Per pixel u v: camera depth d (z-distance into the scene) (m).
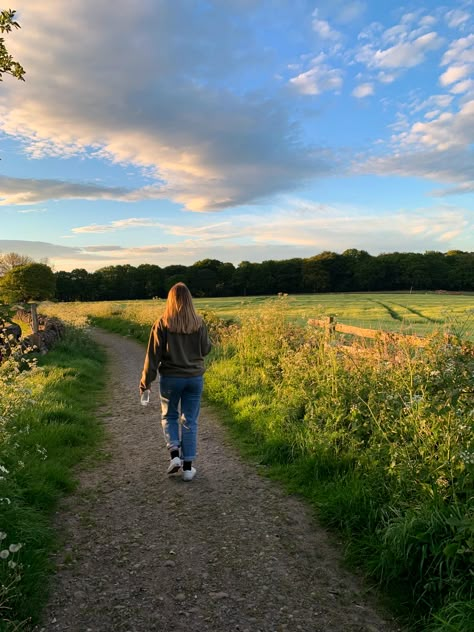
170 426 4.66
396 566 2.85
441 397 3.89
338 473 4.25
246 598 2.71
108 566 3.03
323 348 6.80
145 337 18.80
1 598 2.47
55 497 4.04
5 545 2.93
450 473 3.27
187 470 4.54
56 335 15.56
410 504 3.29
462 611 2.34
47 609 2.57
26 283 63.06
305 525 3.62
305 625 2.49
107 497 4.15
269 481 4.51
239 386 8.05
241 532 3.51
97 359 14.09
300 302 37.62
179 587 2.81
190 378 4.58
